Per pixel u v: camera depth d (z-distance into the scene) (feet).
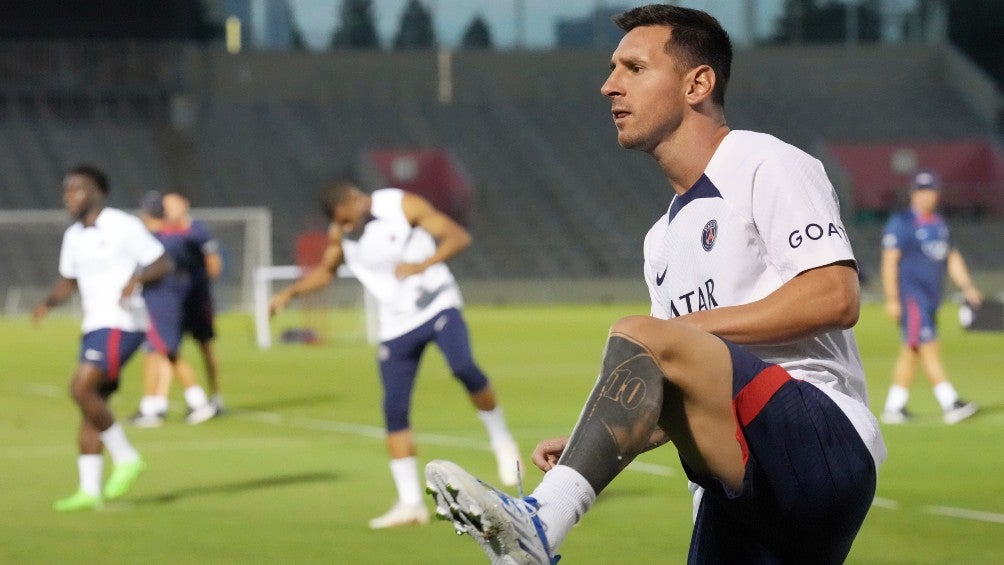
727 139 13.14
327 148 166.91
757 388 11.76
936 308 46.47
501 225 158.92
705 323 12.28
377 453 40.19
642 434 11.24
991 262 156.04
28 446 42.55
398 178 159.22
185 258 49.37
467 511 10.56
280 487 33.99
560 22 184.14
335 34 177.68
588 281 148.15
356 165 163.84
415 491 29.04
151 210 49.26
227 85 172.55
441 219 30.81
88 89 162.20
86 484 31.12
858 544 25.93
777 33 187.32
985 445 40.68
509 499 10.78
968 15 189.57
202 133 165.58
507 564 10.84
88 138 160.56
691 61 13.08
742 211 12.86
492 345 86.69
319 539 27.25
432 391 59.47
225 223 123.24
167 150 161.68
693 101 13.09
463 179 159.84
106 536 27.71
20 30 160.15
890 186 163.73
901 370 46.70
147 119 164.66
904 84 185.78
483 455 38.91
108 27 162.50
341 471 36.60
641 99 13.09
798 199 12.63
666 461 36.99
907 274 46.34
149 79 163.73
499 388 59.31
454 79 179.32
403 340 29.91
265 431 45.93
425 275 30.73
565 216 160.86
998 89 189.88
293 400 56.39
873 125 177.99
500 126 174.91
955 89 185.16
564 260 154.30
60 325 118.32
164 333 48.75
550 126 175.63
